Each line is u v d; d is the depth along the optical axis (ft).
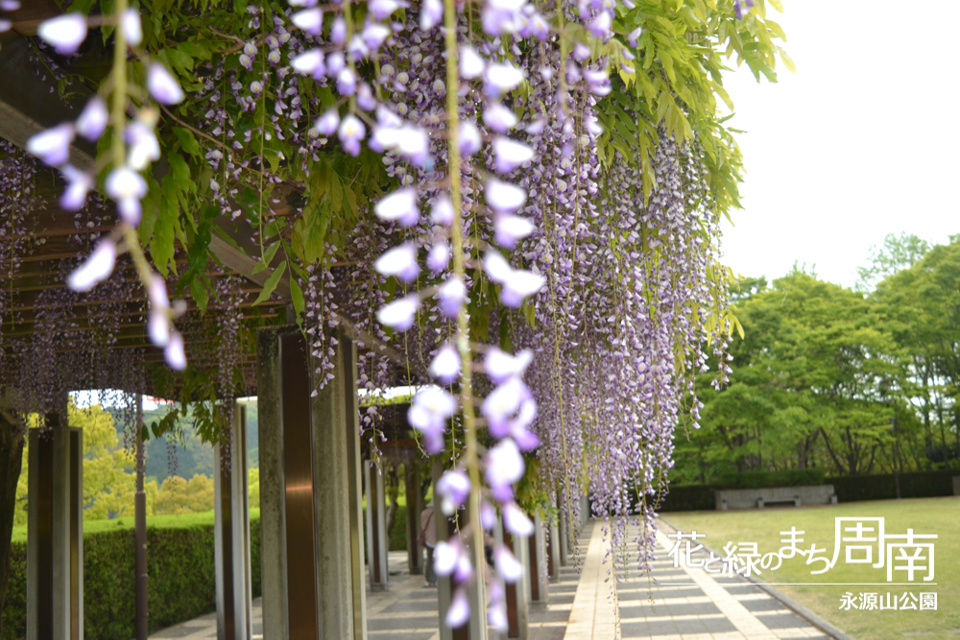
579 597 27.48
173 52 5.02
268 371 11.28
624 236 7.54
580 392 9.36
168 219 4.76
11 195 9.02
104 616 24.36
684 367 8.92
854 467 87.71
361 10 4.92
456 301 1.66
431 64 5.33
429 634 22.98
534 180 5.91
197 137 6.15
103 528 25.72
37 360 15.75
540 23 2.52
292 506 10.83
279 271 6.03
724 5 6.91
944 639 17.89
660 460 8.50
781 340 74.49
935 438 87.81
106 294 12.86
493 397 1.53
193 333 16.33
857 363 76.13
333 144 7.00
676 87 6.36
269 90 6.11
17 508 34.68
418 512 41.98
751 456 90.33
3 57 5.65
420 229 6.01
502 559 1.60
